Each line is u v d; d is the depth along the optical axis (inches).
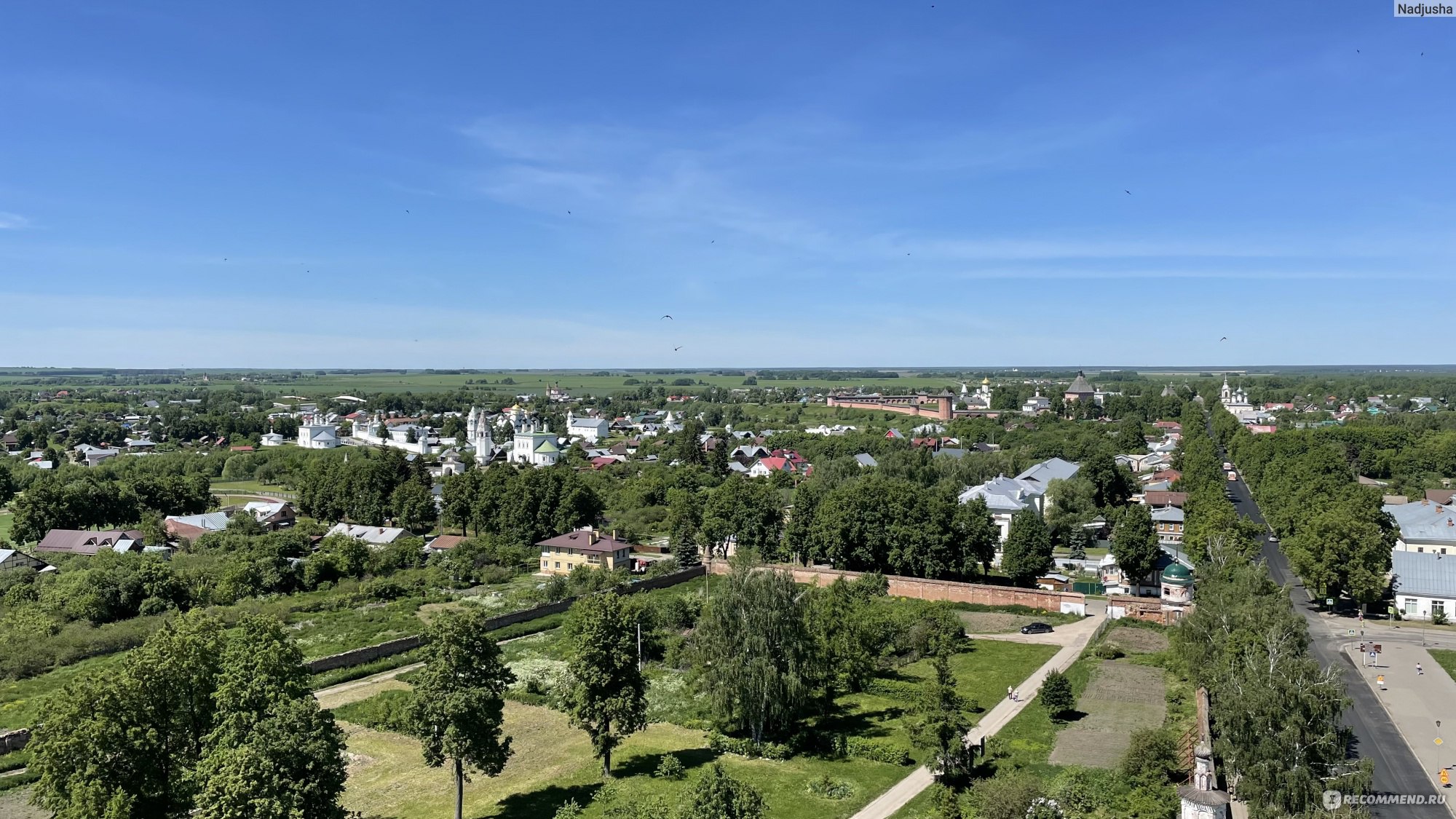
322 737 2375.7
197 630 2797.7
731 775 3216.0
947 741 3043.8
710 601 3740.2
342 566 6678.2
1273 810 2442.2
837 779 3166.8
